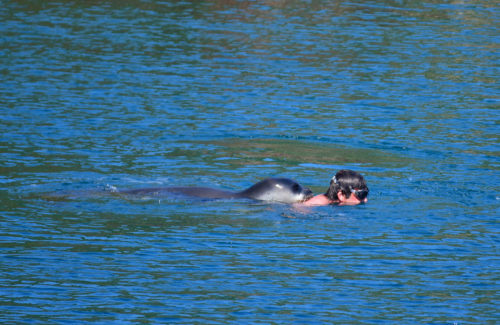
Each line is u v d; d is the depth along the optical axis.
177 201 41.91
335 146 55.16
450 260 34.69
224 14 112.81
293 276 32.66
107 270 32.75
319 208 41.62
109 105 64.88
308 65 83.31
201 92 70.75
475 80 78.19
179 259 34.16
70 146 52.56
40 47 86.75
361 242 36.66
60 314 28.66
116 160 49.84
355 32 102.19
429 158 52.22
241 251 35.25
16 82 70.94
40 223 37.97
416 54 89.75
